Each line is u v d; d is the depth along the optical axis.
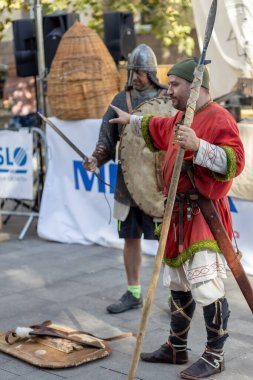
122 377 3.68
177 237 3.53
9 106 10.73
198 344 4.11
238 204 5.46
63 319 4.62
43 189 7.03
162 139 3.72
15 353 3.95
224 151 3.27
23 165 7.10
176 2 8.88
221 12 6.08
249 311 4.70
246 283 3.46
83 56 6.36
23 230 7.09
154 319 4.57
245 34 5.93
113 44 7.21
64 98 6.43
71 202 6.73
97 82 6.37
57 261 6.13
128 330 4.39
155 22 9.37
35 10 7.32
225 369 3.73
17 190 7.20
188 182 3.45
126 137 4.59
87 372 3.75
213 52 6.24
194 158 3.24
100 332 4.37
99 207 6.54
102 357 3.92
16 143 7.11
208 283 3.48
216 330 3.59
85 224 6.66
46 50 7.30
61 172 6.78
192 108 3.18
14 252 6.51
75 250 6.50
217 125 3.36
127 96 4.70
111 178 6.32
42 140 7.24
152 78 4.63
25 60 7.58
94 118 6.42
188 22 9.38
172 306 3.77
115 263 6.01
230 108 7.21
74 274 5.71
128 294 4.77
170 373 3.72
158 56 10.85
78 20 7.36
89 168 4.54
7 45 12.43
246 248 5.46
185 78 3.44
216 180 3.40
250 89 6.03
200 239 3.45
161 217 4.59
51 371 3.77
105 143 4.72
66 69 6.39
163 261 3.65
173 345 3.81
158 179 4.52
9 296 5.16
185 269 3.53
